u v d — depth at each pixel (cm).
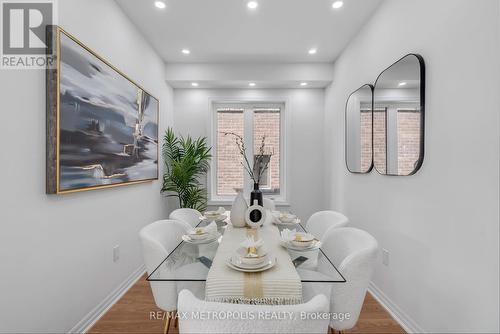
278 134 424
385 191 220
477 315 131
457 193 143
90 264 190
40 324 145
